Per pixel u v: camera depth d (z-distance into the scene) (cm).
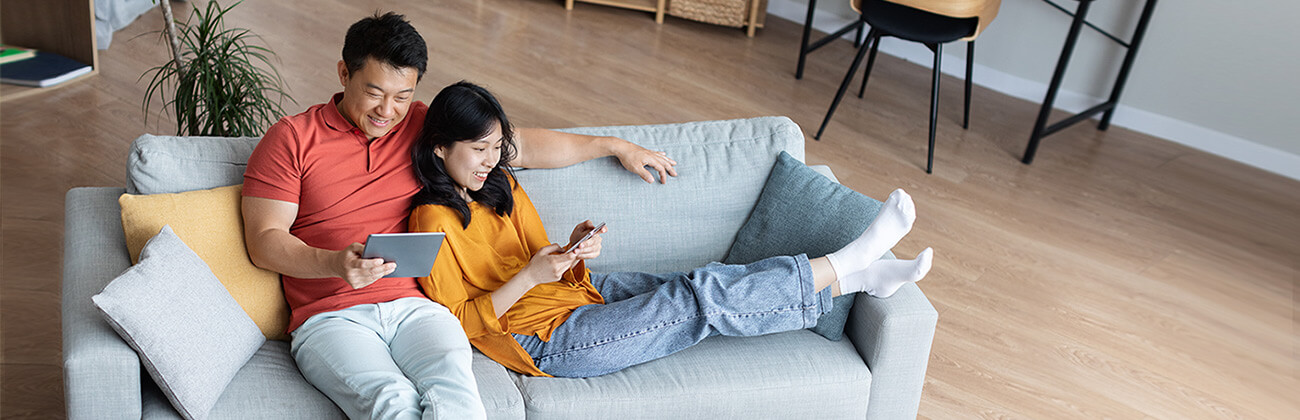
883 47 460
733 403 189
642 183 218
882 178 349
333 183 181
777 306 195
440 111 178
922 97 419
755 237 219
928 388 247
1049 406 247
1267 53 373
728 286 194
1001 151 381
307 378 173
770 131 230
